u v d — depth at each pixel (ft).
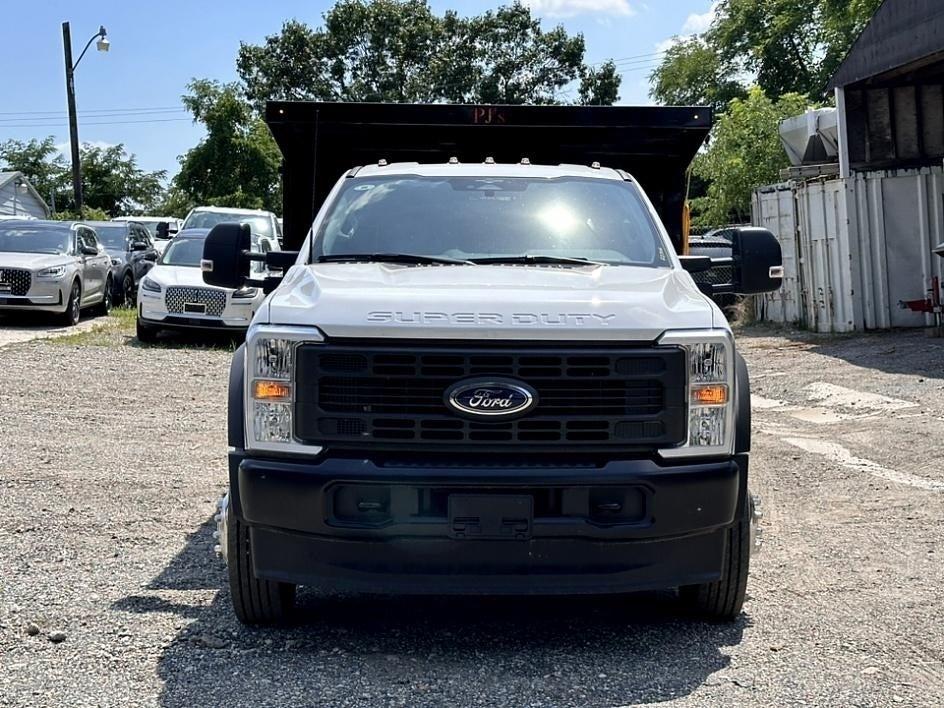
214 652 15.05
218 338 60.49
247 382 14.55
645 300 15.02
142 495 24.21
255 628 16.14
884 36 53.47
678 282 16.66
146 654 14.90
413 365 14.10
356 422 14.17
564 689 13.84
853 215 55.72
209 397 39.37
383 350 14.08
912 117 62.39
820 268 58.39
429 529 14.08
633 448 14.37
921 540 20.99
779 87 155.63
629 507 14.33
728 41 163.94
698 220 93.45
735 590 15.90
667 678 14.23
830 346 52.06
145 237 88.17
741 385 15.61
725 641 15.69
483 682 14.06
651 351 14.32
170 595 17.52
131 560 19.39
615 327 14.23
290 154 26.09
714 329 14.66
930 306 51.72
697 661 14.87
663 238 18.67
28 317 69.21
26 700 13.26
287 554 14.60
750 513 15.75
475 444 14.12
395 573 14.25
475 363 14.12
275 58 189.26
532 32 194.18
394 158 26.20
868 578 18.66
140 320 56.70
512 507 14.05
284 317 14.61
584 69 195.31
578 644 15.58
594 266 17.42
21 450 28.73
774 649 15.31
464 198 19.17
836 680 14.12
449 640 15.72
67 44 130.62
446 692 13.71
